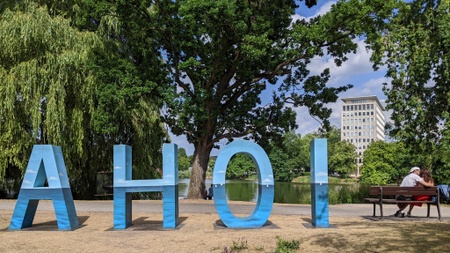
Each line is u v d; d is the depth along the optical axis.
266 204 10.02
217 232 9.03
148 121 22.36
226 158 10.13
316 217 9.90
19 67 18.03
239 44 17.81
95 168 21.97
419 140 10.74
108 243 7.86
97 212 13.30
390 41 10.65
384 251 6.40
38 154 10.07
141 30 18.09
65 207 9.85
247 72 18.77
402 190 10.99
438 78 9.84
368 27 15.88
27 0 19.97
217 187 9.98
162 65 18.80
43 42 18.47
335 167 81.56
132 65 17.55
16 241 8.18
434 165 17.28
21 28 18.00
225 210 9.91
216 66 18.41
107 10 18.02
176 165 10.44
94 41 19.69
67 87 19.17
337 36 17.69
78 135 19.03
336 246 6.89
